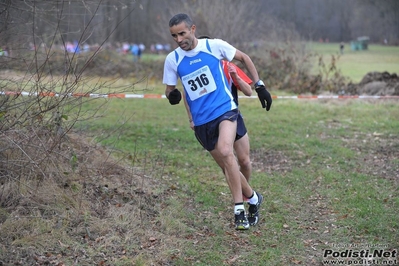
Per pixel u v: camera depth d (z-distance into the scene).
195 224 6.92
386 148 11.04
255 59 22.14
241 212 6.36
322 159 10.25
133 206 7.12
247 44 24.31
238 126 6.65
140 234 6.44
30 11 7.79
